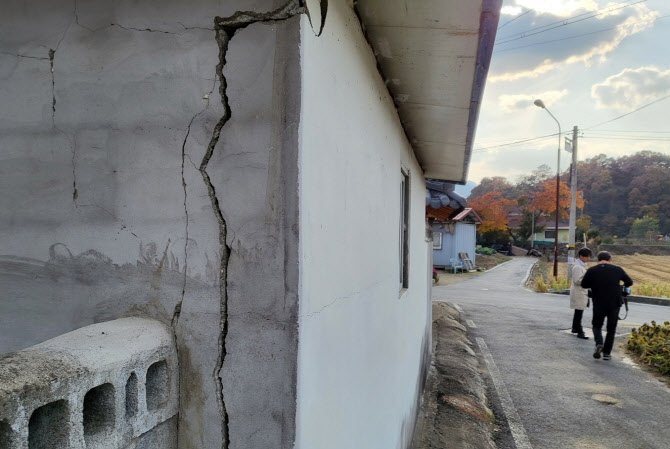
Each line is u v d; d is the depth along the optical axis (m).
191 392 1.16
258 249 1.12
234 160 1.14
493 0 1.54
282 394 1.09
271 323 1.10
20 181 1.31
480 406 4.83
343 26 1.46
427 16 1.69
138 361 1.02
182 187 1.18
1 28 1.33
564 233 54.00
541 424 4.52
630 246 47.28
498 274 23.67
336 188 1.38
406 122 3.17
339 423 1.42
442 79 2.33
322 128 1.24
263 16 1.12
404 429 3.12
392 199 2.61
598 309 6.81
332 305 1.34
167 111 1.20
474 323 9.39
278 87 1.11
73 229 1.27
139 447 1.03
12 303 1.32
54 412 0.82
